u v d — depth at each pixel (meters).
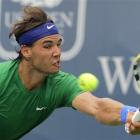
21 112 13.52
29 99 13.41
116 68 24.17
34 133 24.25
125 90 24.09
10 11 24.61
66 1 24.45
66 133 24.25
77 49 24.34
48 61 12.84
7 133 13.89
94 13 24.34
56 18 24.44
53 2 24.47
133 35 24.14
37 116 13.71
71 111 24.22
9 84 13.38
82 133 24.19
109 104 11.54
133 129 10.68
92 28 24.33
